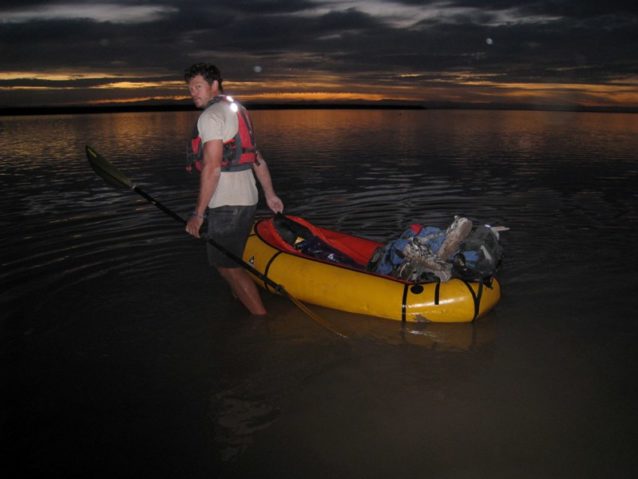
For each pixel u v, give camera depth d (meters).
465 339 3.21
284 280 3.83
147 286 3.96
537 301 3.68
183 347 3.12
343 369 2.88
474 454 2.19
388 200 6.73
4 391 2.66
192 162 3.21
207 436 2.32
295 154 11.66
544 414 2.46
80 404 2.56
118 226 5.43
